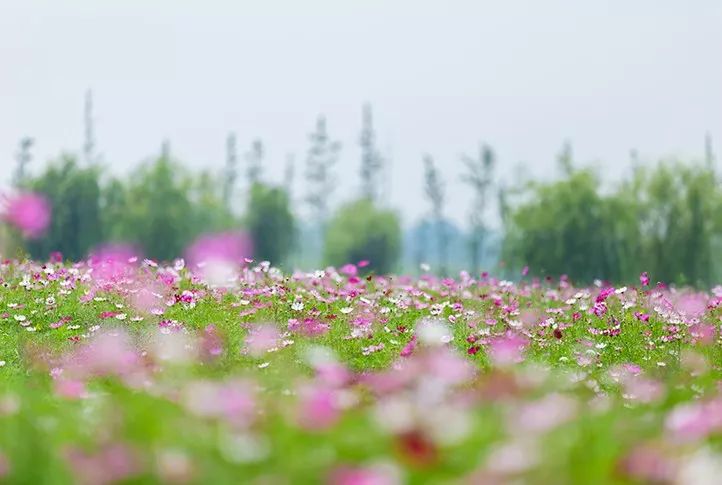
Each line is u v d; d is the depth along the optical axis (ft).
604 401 28.55
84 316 46.75
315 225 394.11
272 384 30.01
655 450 14.38
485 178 337.72
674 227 173.17
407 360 37.81
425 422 14.67
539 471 13.55
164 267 57.72
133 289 50.55
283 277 55.77
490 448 15.05
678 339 44.29
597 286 62.49
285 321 46.39
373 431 16.21
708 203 172.96
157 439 16.02
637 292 53.62
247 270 55.98
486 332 44.27
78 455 14.82
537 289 62.59
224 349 38.52
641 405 27.27
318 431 16.62
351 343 42.60
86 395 25.58
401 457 14.12
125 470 13.79
